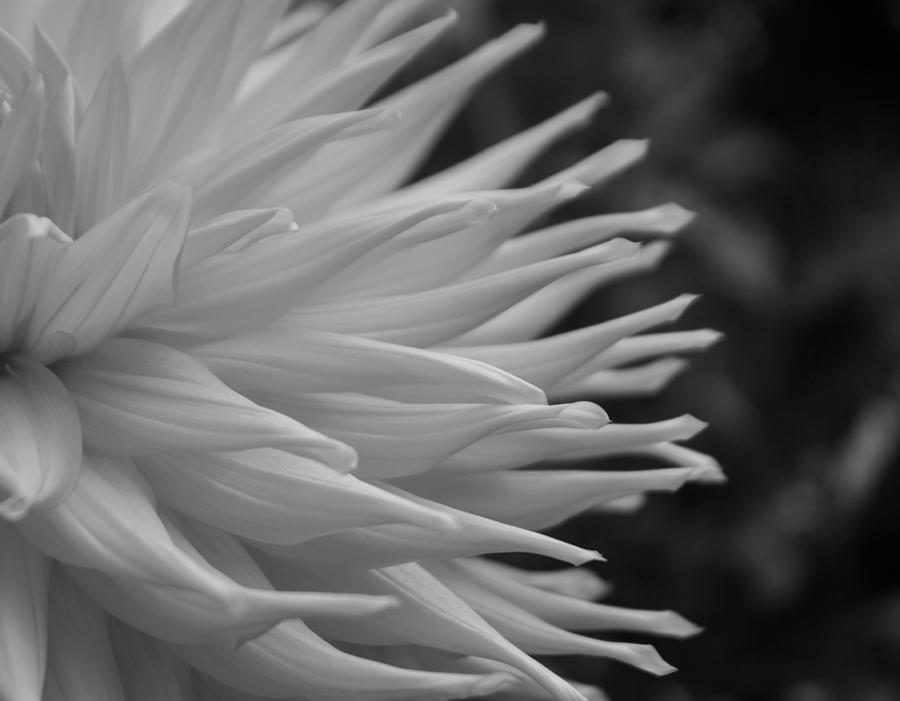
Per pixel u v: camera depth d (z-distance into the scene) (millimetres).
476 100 611
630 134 636
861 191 713
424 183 382
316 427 343
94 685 333
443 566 361
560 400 389
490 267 370
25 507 312
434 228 343
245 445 323
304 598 313
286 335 342
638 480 361
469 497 357
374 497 325
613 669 643
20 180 339
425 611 344
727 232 634
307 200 364
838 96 726
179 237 323
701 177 646
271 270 340
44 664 324
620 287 620
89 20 351
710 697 671
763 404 701
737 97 722
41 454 322
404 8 388
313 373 340
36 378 335
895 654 678
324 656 334
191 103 351
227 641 329
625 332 361
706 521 674
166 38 346
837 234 703
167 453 331
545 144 391
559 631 357
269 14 357
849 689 671
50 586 338
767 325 689
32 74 339
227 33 347
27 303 333
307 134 341
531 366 360
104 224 324
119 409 331
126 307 332
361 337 347
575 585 393
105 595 332
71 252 326
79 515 322
